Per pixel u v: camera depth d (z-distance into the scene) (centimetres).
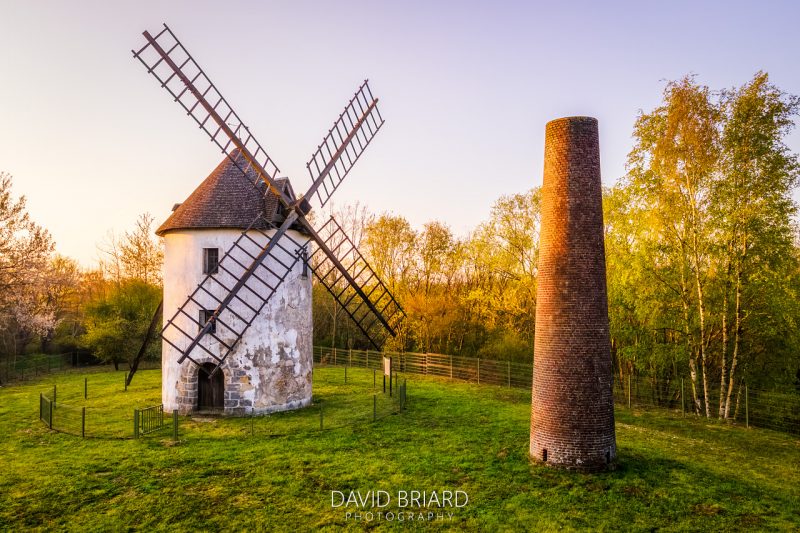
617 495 1351
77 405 2375
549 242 1553
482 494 1350
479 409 2328
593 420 1488
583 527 1187
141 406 2328
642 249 2652
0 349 4241
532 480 1438
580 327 1498
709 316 2450
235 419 2070
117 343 3869
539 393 1565
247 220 2188
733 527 1193
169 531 1141
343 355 4209
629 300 2709
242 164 2372
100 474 1455
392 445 1739
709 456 1705
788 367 2462
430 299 4038
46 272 3744
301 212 2242
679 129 2400
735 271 2338
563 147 1538
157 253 5316
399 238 4828
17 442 1759
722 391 2356
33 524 1161
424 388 2942
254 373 2153
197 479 1423
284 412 2208
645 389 2828
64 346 4572
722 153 2323
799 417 2214
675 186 2494
